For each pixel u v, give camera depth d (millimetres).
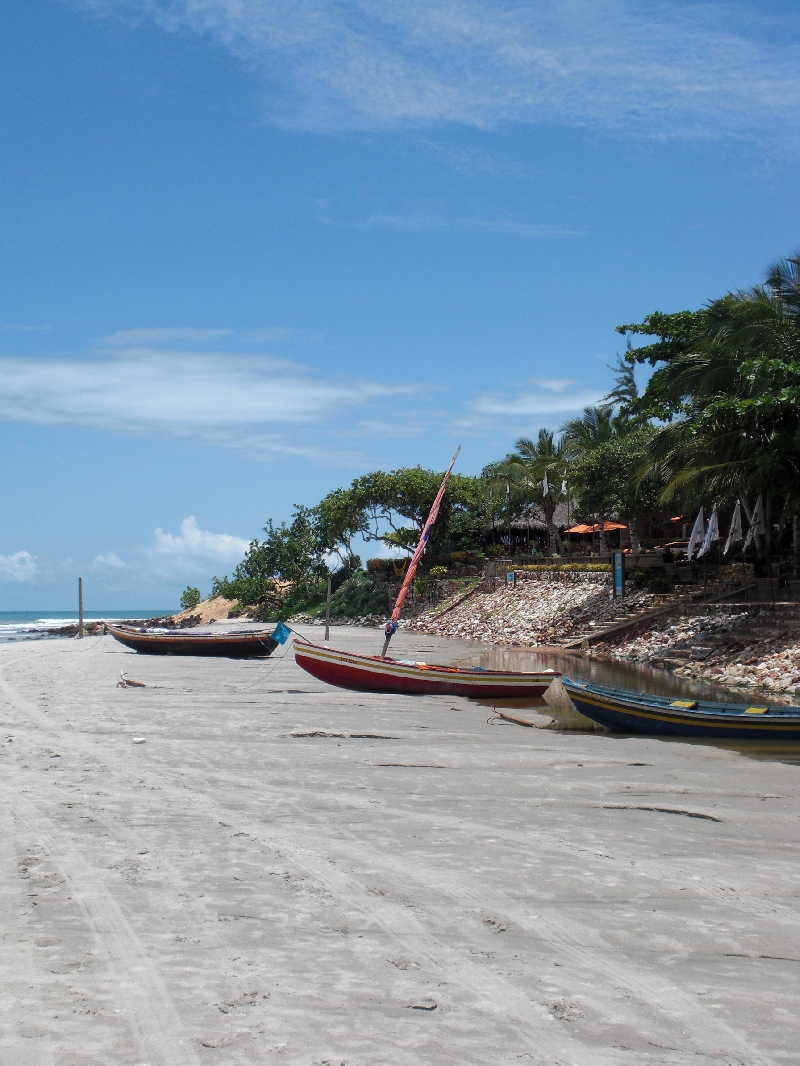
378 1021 4648
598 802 10383
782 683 23344
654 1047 4449
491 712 19609
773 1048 4461
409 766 12609
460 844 8266
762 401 24547
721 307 31094
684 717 15617
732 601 34000
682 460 32406
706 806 10234
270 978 5152
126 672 28391
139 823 8797
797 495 28672
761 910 6590
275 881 6992
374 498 71500
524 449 62625
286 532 79125
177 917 6129
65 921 6000
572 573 49375
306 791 10648
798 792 11117
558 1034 4559
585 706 17219
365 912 6332
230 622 77625
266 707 19234
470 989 5074
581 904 6637
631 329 38719
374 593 71062
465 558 69188
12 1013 4625
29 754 12781
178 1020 4590
